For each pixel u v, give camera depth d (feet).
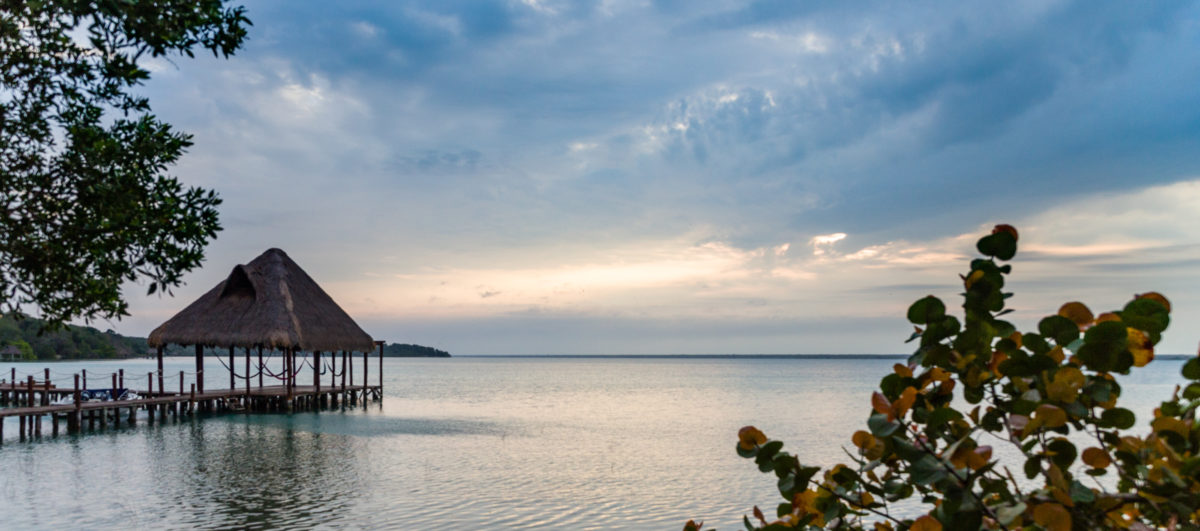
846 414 116.16
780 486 6.61
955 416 5.90
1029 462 5.66
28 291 20.01
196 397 101.35
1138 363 5.57
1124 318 5.87
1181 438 5.56
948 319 6.22
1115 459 5.85
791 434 86.79
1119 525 5.45
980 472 5.38
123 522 41.93
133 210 20.26
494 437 81.97
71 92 20.94
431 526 41.32
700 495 50.19
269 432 85.10
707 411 122.62
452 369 471.62
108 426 90.94
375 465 62.03
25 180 19.86
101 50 20.07
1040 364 5.82
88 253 20.16
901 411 5.79
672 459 66.03
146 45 20.29
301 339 105.70
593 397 163.94
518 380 275.80
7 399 127.95
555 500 48.37
